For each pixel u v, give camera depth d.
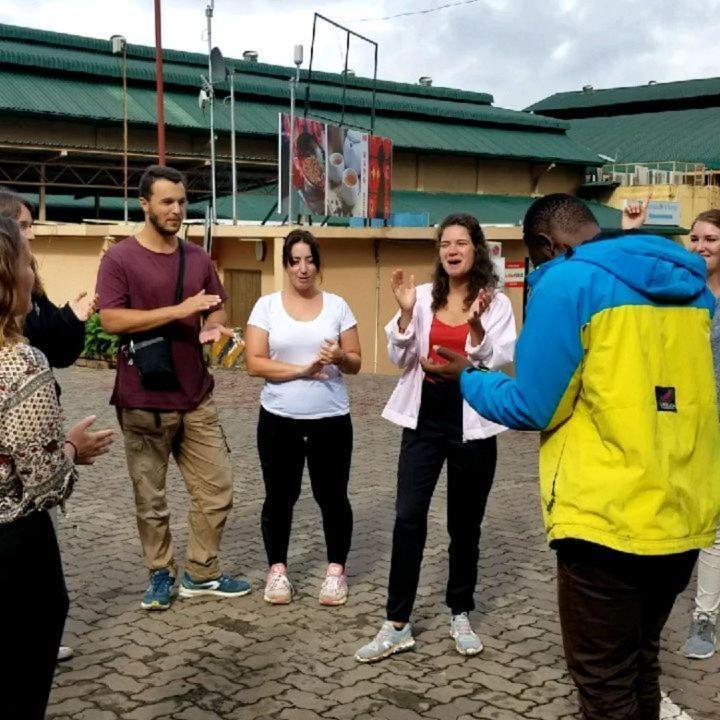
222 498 5.13
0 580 2.71
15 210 3.75
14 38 27.33
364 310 19.47
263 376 5.14
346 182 19.55
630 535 2.83
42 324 3.92
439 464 4.50
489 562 5.97
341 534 5.21
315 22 18.81
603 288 2.89
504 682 4.26
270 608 5.12
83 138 25.48
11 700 2.81
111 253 4.88
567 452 2.97
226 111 28.28
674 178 36.41
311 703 4.04
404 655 4.54
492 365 4.48
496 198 33.12
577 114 56.97
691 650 4.53
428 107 33.12
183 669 4.36
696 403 2.98
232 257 18.69
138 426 4.91
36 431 2.70
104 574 5.67
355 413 12.28
